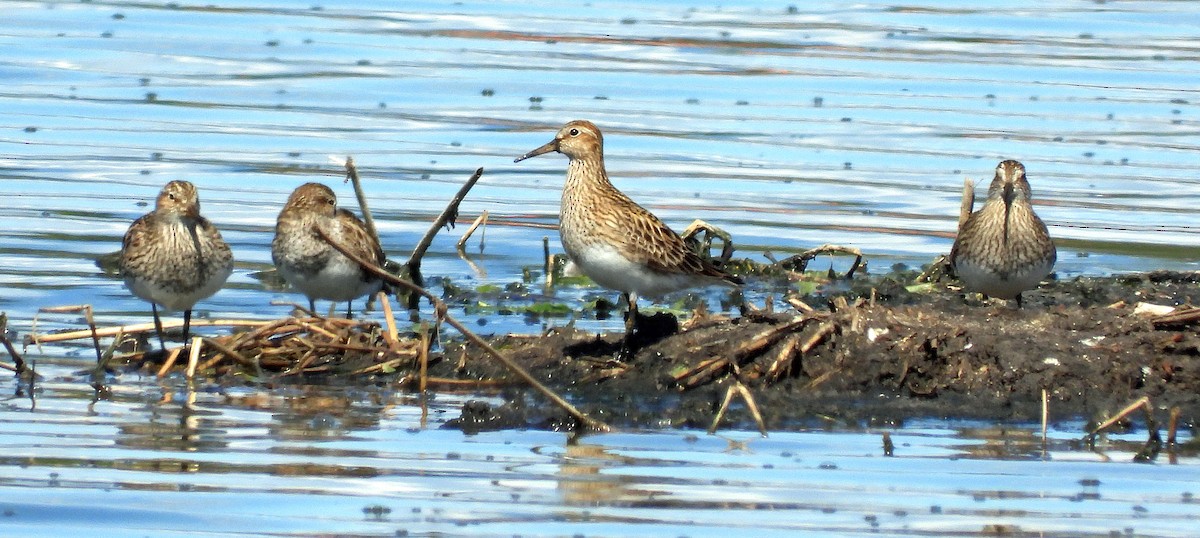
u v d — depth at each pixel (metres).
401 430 12.38
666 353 13.89
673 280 14.48
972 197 18.47
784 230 21.03
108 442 11.95
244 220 20.72
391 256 19.62
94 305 16.62
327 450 11.82
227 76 28.47
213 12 32.88
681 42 31.50
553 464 11.55
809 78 29.14
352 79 28.47
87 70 28.45
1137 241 20.70
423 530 10.18
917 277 18.56
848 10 34.56
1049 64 30.33
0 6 32.50
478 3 34.62
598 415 12.74
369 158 24.11
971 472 11.51
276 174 23.06
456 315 16.67
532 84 28.39
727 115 26.75
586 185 14.39
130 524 10.26
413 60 29.73
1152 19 34.25
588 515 10.50
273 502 10.70
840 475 11.41
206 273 15.09
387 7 34.22
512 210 21.98
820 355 13.60
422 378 13.66
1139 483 11.29
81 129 24.97
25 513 10.42
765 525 10.33
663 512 10.59
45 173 22.55
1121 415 12.40
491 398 13.42
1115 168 24.17
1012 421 12.84
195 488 10.94
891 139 25.56
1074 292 17.45
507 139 25.42
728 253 18.84
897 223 21.50
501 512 10.54
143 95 27.03
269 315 16.52
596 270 14.38
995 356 13.46
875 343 13.59
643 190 22.73
